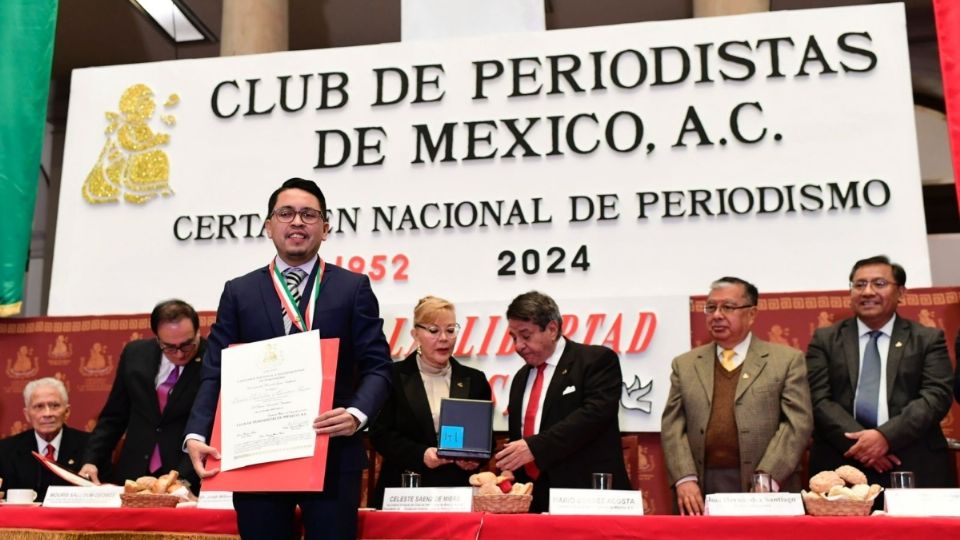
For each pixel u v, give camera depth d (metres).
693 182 5.66
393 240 5.91
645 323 5.33
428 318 4.43
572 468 3.92
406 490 3.18
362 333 2.87
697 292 5.50
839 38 5.68
